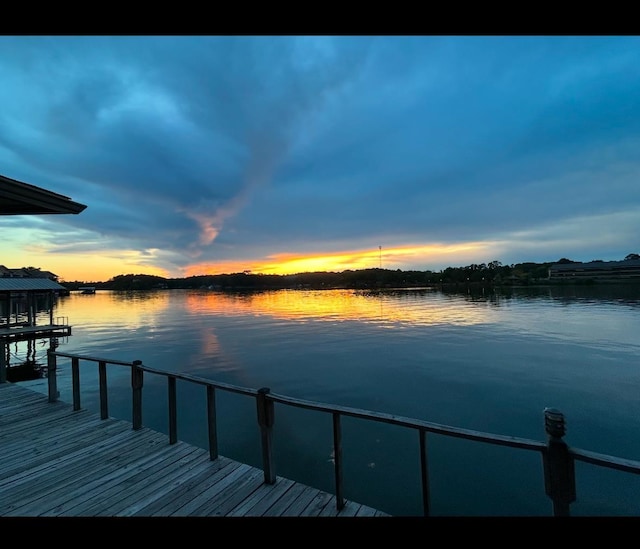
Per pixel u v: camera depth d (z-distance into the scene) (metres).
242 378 16.81
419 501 6.14
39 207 4.91
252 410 11.35
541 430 9.95
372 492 6.44
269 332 34.16
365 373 17.17
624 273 103.62
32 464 3.57
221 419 10.50
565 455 1.92
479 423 10.51
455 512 5.84
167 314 57.62
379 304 67.81
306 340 28.64
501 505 6.01
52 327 28.78
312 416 10.70
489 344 24.38
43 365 22.67
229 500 2.86
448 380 15.48
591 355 20.02
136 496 2.95
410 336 29.08
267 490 3.01
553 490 1.96
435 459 7.65
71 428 4.58
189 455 3.72
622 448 8.77
